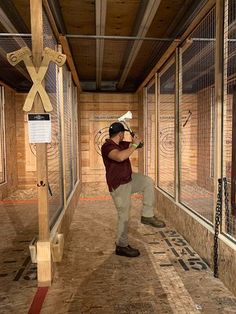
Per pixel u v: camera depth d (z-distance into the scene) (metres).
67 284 2.27
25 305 1.98
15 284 2.30
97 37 3.66
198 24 2.89
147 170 6.31
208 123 5.80
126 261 2.70
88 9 3.37
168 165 6.14
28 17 3.53
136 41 4.03
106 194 6.21
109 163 2.85
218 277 2.34
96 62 5.29
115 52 4.96
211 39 2.66
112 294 2.11
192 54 3.83
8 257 2.87
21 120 7.09
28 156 7.15
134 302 2.00
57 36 3.19
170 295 2.09
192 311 1.89
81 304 1.98
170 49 3.74
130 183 2.87
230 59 2.98
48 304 1.99
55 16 3.12
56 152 3.43
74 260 2.74
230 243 2.17
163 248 3.02
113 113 7.26
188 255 2.83
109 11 3.43
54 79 3.27
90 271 2.50
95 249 3.03
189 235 3.12
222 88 2.35
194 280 2.32
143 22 3.39
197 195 5.35
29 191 6.84
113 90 7.31
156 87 4.80
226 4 2.27
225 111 2.36
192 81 5.65
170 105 6.06
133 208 4.91
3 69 5.77
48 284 2.24
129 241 3.23
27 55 2.23
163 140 6.14
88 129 7.23
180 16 3.38
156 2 2.92
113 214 4.50
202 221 2.82
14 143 6.90
